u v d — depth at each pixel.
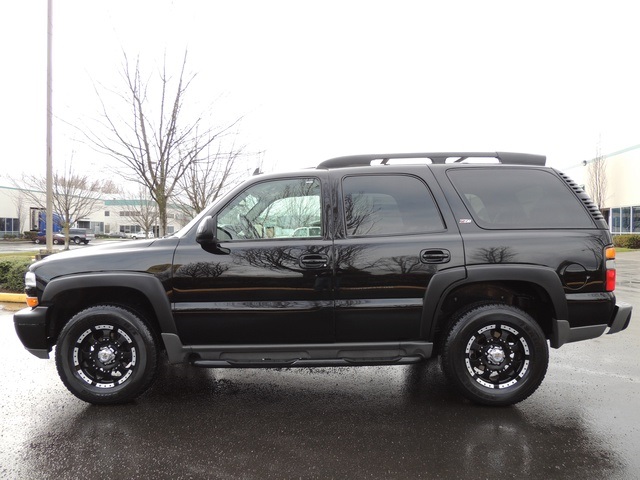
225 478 2.44
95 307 3.41
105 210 62.66
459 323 3.36
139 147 9.22
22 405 3.46
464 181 3.56
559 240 3.37
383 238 3.38
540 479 2.42
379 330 3.36
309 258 3.33
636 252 23.30
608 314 3.38
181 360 3.39
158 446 2.80
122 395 3.38
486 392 3.33
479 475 2.46
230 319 3.33
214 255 3.35
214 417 3.24
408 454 2.70
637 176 29.11
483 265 3.31
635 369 4.34
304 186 3.56
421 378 4.12
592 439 2.88
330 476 2.46
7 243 40.31
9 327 6.05
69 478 2.44
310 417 3.24
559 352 4.97
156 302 3.31
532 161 3.71
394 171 3.57
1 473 2.49
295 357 3.37
